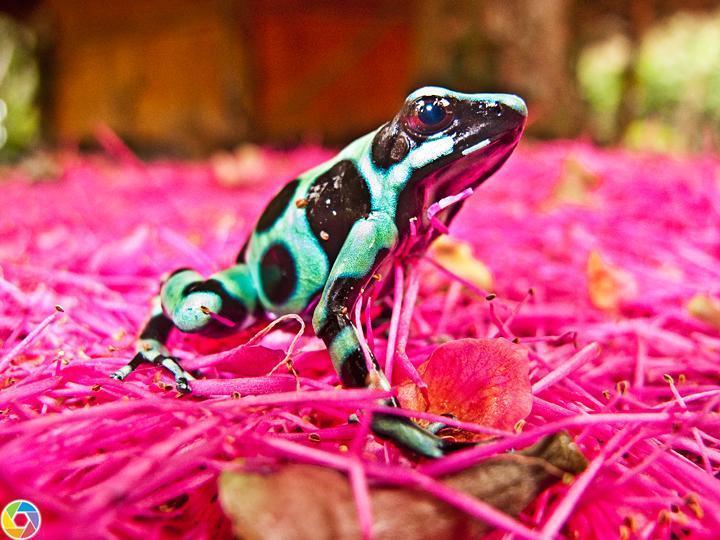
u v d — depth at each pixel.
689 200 0.18
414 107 0.06
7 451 0.05
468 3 0.33
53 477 0.05
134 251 0.12
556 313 0.10
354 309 0.06
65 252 0.14
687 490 0.06
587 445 0.06
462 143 0.06
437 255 0.10
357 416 0.06
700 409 0.07
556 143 0.33
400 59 0.36
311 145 0.34
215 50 0.34
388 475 0.05
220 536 0.05
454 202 0.07
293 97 0.36
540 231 0.16
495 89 0.34
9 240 0.16
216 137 0.35
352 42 0.36
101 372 0.07
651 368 0.08
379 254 0.06
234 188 0.24
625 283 0.11
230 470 0.05
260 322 0.08
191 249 0.11
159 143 0.35
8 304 0.10
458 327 0.10
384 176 0.06
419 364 0.07
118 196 0.23
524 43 0.34
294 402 0.06
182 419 0.06
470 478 0.05
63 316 0.09
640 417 0.05
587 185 0.18
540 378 0.07
